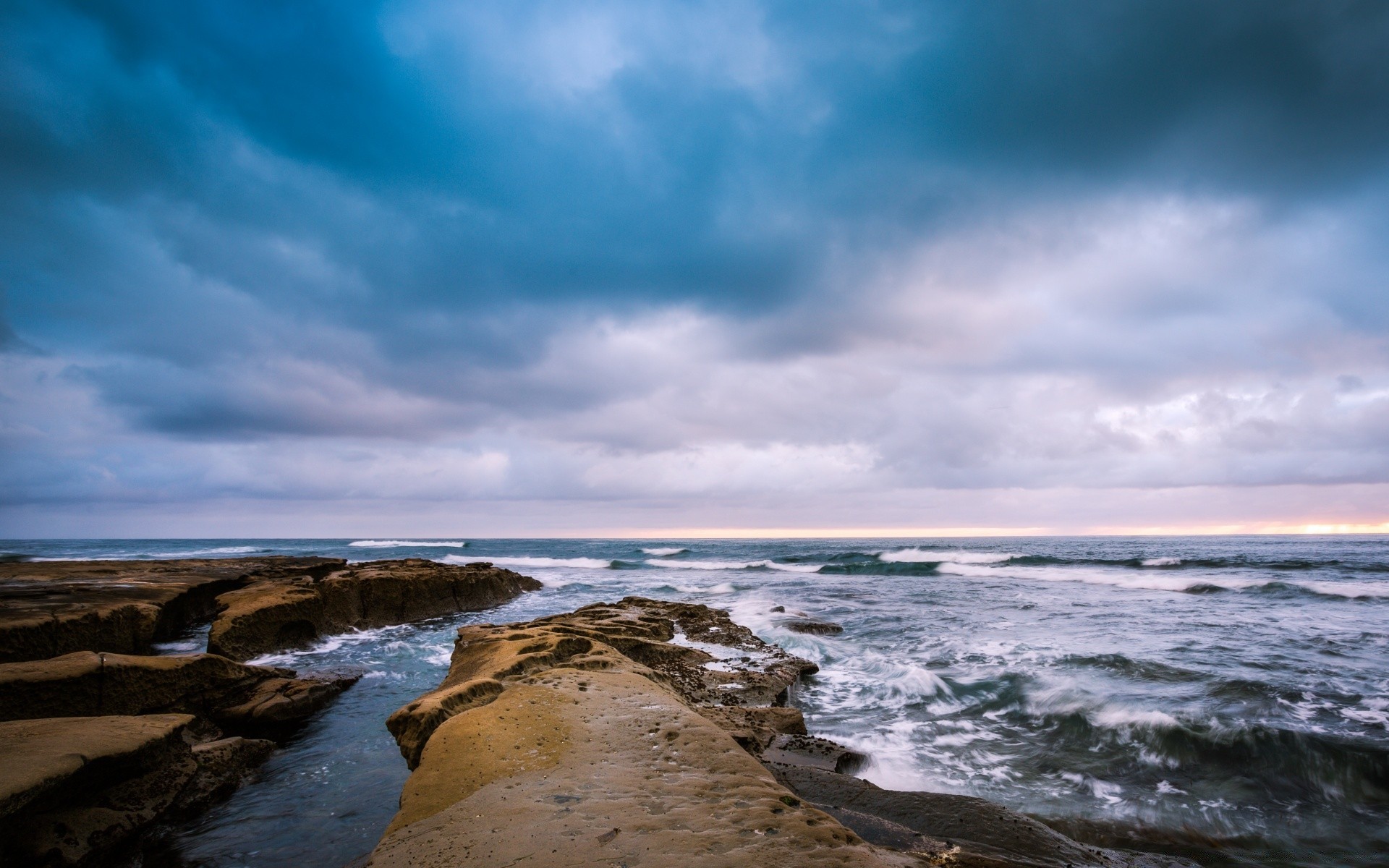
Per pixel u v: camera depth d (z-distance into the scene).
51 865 4.69
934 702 10.96
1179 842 6.27
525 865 3.50
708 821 4.05
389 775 7.52
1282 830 6.53
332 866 5.43
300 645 15.52
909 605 22.98
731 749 5.42
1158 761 8.20
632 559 57.44
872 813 5.96
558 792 4.56
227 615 13.77
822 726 9.91
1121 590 28.03
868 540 134.75
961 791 7.46
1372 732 8.56
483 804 4.39
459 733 5.75
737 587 31.78
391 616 20.80
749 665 12.94
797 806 4.32
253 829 6.12
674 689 9.93
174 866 5.42
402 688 11.76
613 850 3.66
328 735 9.02
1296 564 35.31
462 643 11.55
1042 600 24.05
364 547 95.81
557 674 8.10
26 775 4.73
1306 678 11.16
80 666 7.51
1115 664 12.37
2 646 9.58
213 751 7.23
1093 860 5.30
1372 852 6.12
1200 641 14.85
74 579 16.53
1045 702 10.30
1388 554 44.47
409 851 3.78
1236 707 9.63
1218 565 36.28
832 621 19.55
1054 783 7.69
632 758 5.24
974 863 4.82
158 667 8.36
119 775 5.70
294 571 24.02
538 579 36.38
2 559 36.38
